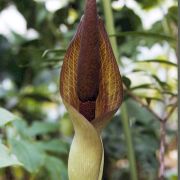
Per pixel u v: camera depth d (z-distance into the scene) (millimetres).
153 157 1380
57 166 1132
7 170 1451
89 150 713
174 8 1265
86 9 692
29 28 1614
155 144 1386
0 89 1602
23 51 1465
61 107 1732
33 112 1823
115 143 1435
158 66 1664
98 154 715
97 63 706
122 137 1441
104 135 1442
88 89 712
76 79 720
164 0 1564
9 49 1734
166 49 1645
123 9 1395
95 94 717
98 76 714
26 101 1800
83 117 693
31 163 1069
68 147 1312
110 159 1488
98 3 1417
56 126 1263
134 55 1447
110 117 707
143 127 1380
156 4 1398
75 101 724
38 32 1607
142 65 1750
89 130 701
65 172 1138
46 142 1195
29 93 1630
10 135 1185
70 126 1764
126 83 1078
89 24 691
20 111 1712
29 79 1827
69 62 717
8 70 1763
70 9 1606
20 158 1064
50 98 1703
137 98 1103
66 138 1607
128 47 1312
